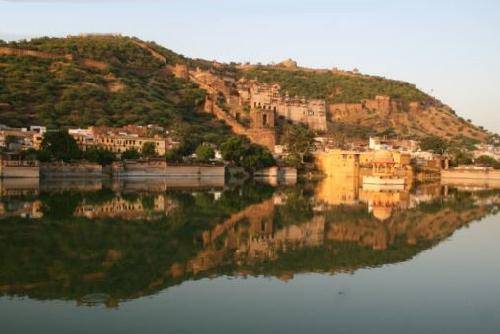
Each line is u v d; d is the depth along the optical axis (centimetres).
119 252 5903
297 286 4706
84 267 5191
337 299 4369
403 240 7006
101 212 9150
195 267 5309
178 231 7406
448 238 7206
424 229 8000
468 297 4472
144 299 4281
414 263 5638
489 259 5866
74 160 19400
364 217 9331
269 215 9394
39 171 17712
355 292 4566
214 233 7294
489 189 18612
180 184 18438
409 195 14925
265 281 4844
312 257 5850
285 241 6781
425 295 4512
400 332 3716
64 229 7275
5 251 5809
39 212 8894
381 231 7750
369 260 5762
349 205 11469
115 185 16738
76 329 3653
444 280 4975
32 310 3981
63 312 3956
